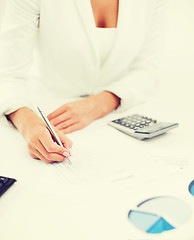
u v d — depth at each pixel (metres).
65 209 0.38
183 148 0.56
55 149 0.51
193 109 0.79
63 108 0.71
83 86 0.99
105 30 0.92
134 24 0.92
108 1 0.89
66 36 0.87
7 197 0.41
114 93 0.81
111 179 0.45
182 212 0.37
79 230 0.34
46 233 0.33
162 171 0.47
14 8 0.80
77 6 0.84
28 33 0.83
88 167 0.49
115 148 0.57
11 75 0.80
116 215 0.36
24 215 0.37
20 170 0.49
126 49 0.94
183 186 0.43
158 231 0.33
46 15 0.84
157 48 1.03
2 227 0.34
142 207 0.38
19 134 0.64
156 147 0.57
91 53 0.91
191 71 1.21
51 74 0.99
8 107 0.66
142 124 0.66
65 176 0.46
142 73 0.96
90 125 0.70
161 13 1.00
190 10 1.60
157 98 0.90
